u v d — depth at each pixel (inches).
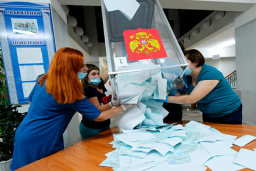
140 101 34.4
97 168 20.7
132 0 33.6
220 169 18.3
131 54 26.3
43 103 27.6
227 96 38.5
